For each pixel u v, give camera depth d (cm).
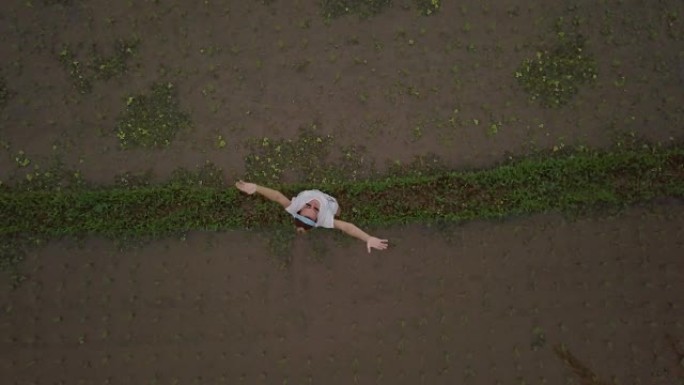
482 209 595
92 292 598
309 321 593
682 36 623
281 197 554
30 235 603
